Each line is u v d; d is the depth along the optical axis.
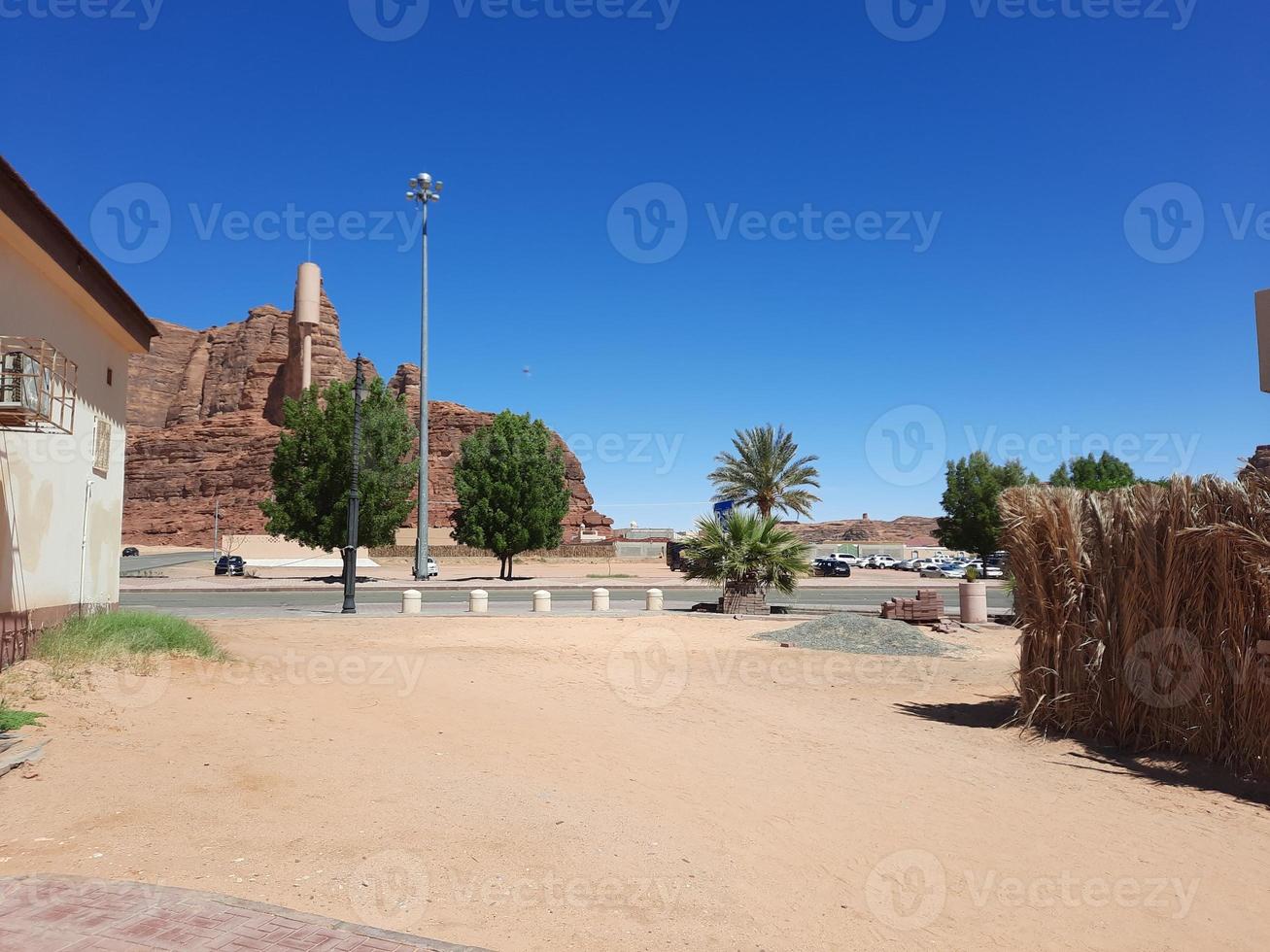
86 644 9.79
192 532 147.00
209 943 3.56
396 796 6.03
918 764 7.70
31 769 5.88
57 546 10.65
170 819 5.25
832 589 46.00
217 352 196.75
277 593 37.69
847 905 4.54
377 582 46.50
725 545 24.78
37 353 9.63
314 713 8.80
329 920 3.88
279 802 5.72
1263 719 7.14
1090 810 6.30
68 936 3.57
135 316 12.89
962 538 63.75
